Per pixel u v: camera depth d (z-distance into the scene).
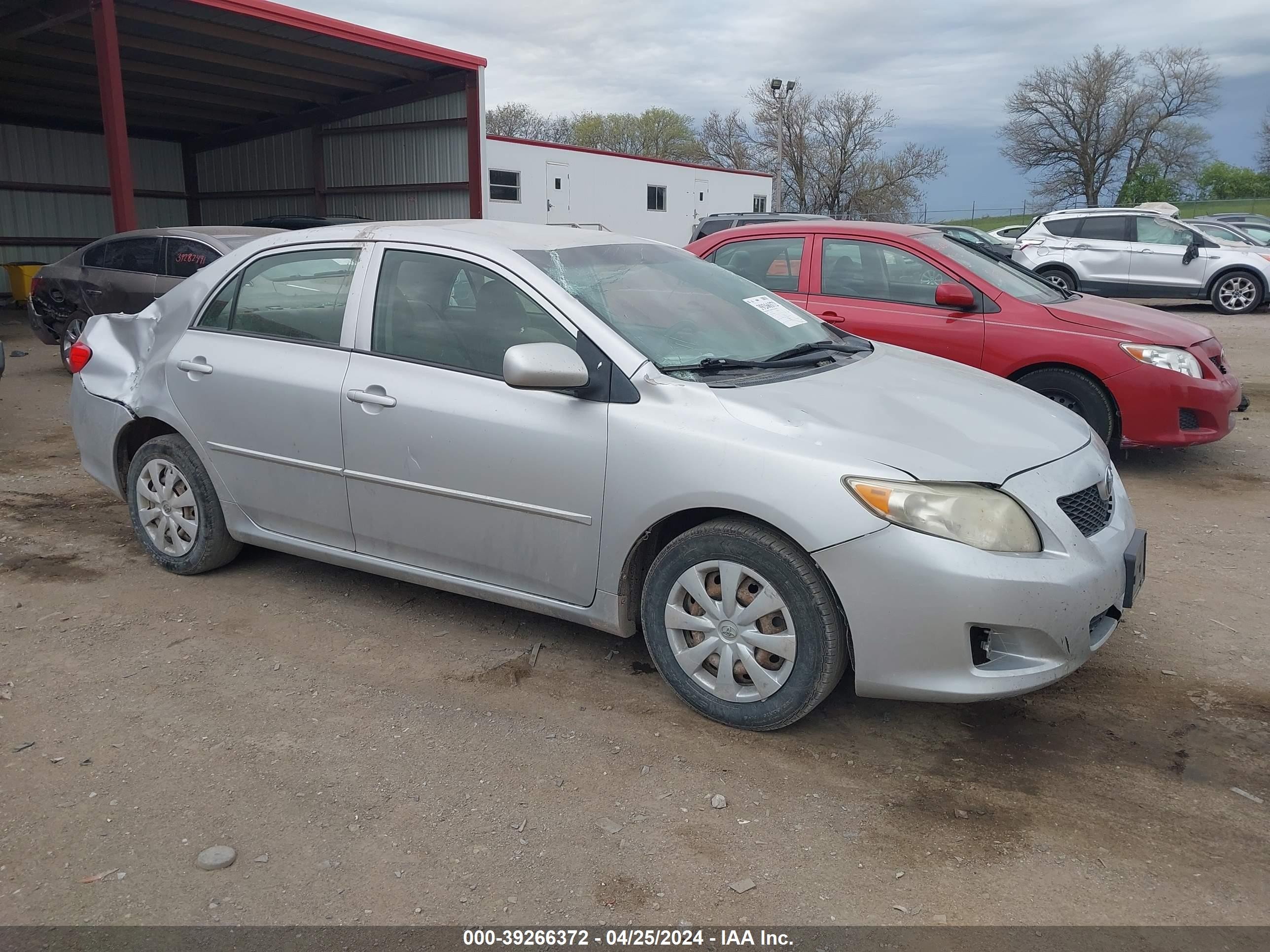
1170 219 16.92
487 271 3.65
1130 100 56.16
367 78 18.41
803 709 3.12
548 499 3.44
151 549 4.64
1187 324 6.63
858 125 57.47
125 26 14.72
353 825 2.75
